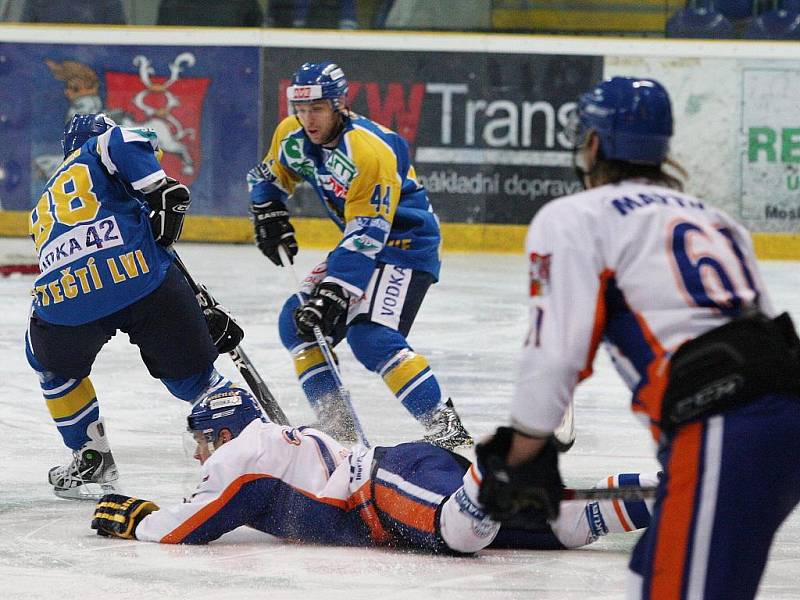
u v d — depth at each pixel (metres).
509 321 27.17
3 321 26.77
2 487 13.90
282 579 10.27
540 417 6.88
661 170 7.57
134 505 11.63
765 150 39.78
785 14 40.88
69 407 13.27
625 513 11.00
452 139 40.44
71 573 10.41
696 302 6.95
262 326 25.95
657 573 6.80
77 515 12.59
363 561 10.84
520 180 40.38
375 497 11.20
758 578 6.82
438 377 20.89
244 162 40.91
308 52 40.56
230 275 33.66
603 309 7.01
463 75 40.28
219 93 40.78
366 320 15.17
